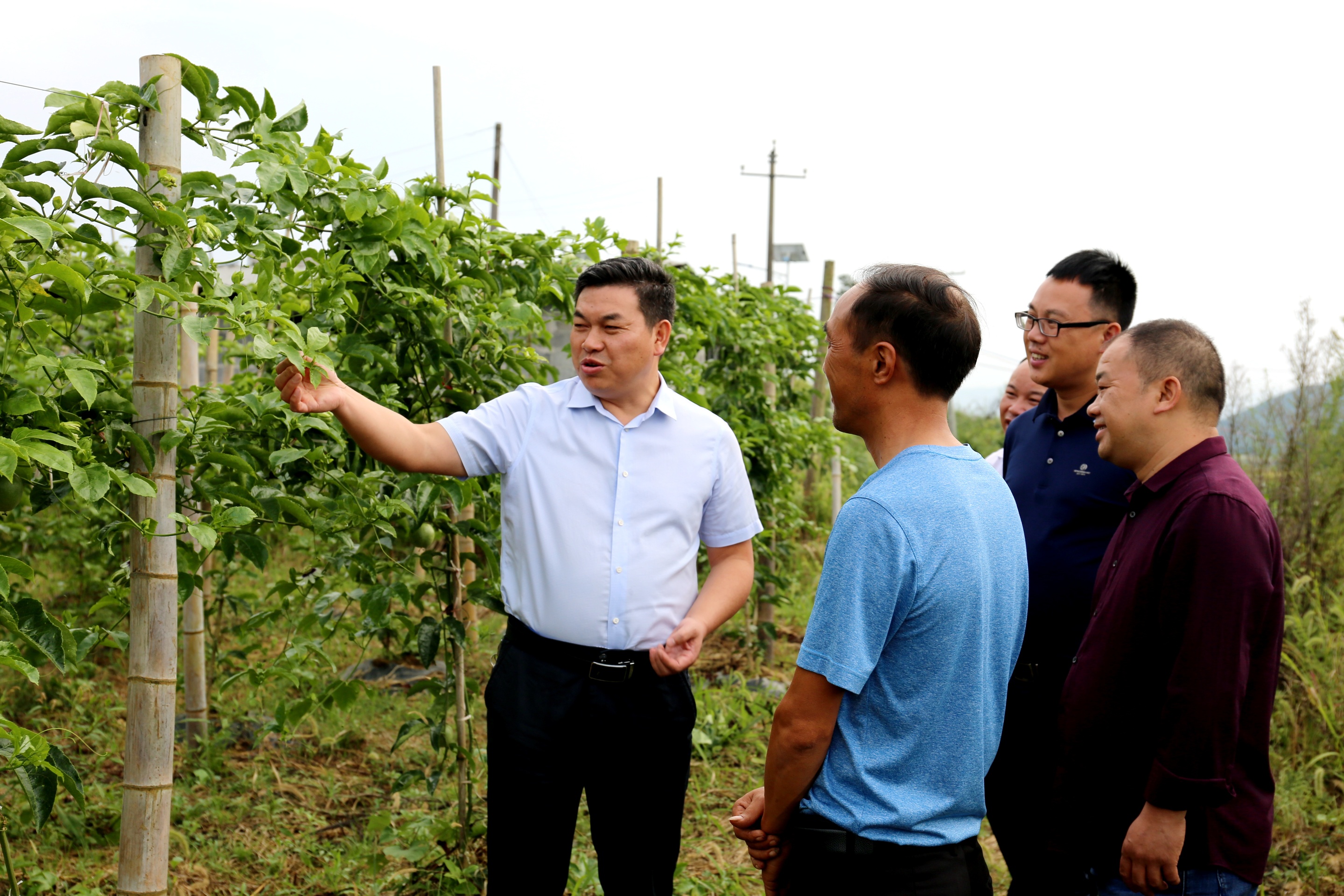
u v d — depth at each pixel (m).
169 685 2.04
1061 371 2.37
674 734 2.24
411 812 3.32
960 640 1.44
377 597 2.67
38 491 2.03
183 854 3.07
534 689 2.17
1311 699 4.02
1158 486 1.86
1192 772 1.64
